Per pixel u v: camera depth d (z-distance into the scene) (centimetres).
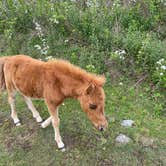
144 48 170
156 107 153
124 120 150
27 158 137
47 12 202
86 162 133
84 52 181
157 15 197
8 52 192
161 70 161
